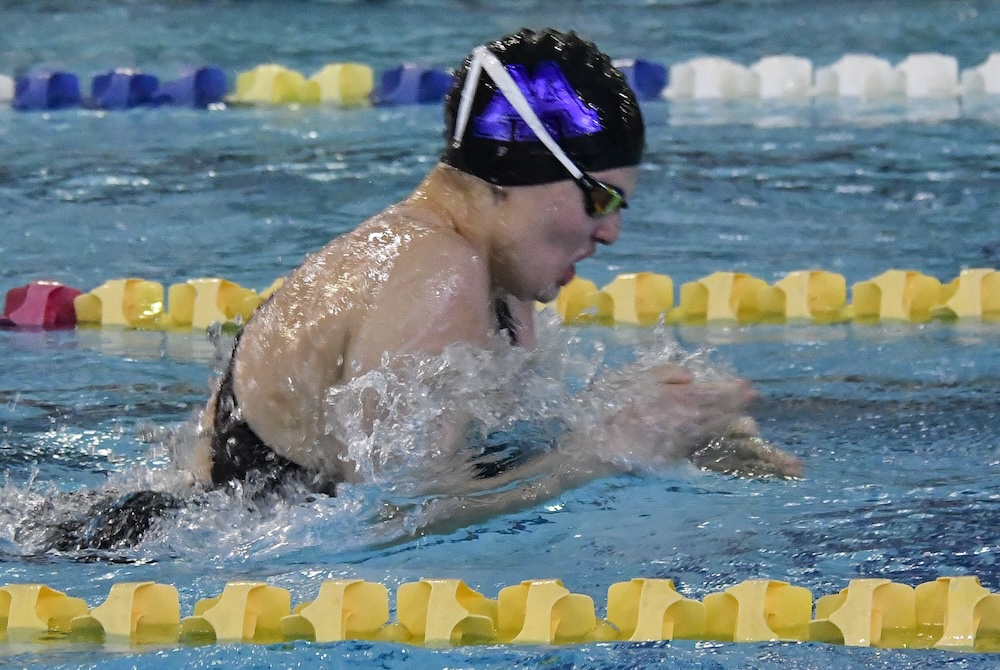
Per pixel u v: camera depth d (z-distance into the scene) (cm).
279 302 874
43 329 1436
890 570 771
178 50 3014
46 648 704
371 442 816
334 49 3017
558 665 673
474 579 772
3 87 2633
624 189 852
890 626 715
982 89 2605
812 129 2311
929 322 1399
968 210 1781
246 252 1641
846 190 1905
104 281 1534
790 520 855
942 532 826
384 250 843
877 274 1528
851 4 3403
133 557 827
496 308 878
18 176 2014
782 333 1376
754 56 2916
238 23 3306
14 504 903
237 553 827
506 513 858
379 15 3406
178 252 1644
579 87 839
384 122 2389
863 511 868
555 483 885
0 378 1234
